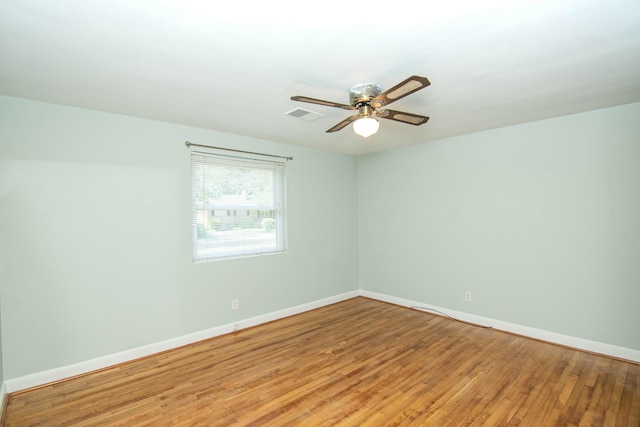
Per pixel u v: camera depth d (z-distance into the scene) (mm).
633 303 2754
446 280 4039
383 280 4781
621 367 2674
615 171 2834
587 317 2992
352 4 1377
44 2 1339
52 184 2580
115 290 2861
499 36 1660
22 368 2426
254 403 2225
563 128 3102
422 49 1782
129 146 2951
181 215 3258
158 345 3078
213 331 3453
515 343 3207
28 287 2471
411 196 4395
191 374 2643
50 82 2186
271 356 2967
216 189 3568
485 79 2199
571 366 2703
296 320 3996
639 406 2135
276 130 3494
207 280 3430
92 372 2697
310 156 4461
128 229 2939
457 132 3688
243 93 2404
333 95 2447
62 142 2629
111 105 2654
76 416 2102
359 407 2170
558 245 3154
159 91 2363
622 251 2809
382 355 2961
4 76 2084
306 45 1726
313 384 2463
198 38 1650
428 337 3383
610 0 1379
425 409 2139
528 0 1369
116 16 1449
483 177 3674
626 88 2398
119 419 2066
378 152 4801
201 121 3135
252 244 3881
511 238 3469
